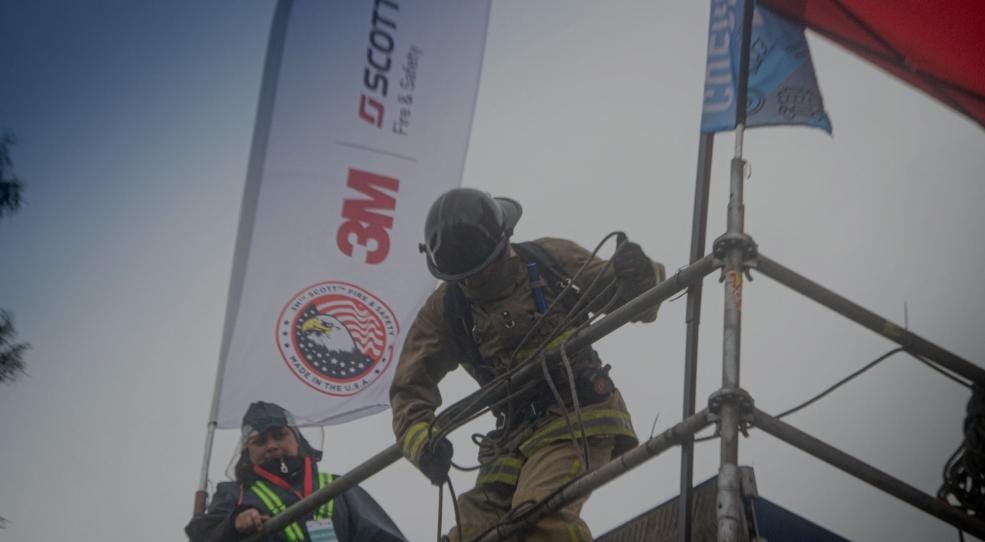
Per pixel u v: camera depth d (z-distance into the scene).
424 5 11.13
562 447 7.32
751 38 7.92
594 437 7.35
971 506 7.36
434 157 10.85
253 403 9.52
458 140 10.91
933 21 8.89
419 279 10.59
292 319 10.42
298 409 10.20
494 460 7.61
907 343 7.30
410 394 7.82
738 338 6.57
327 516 9.11
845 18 8.72
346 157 10.80
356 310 10.48
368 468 8.11
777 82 8.04
